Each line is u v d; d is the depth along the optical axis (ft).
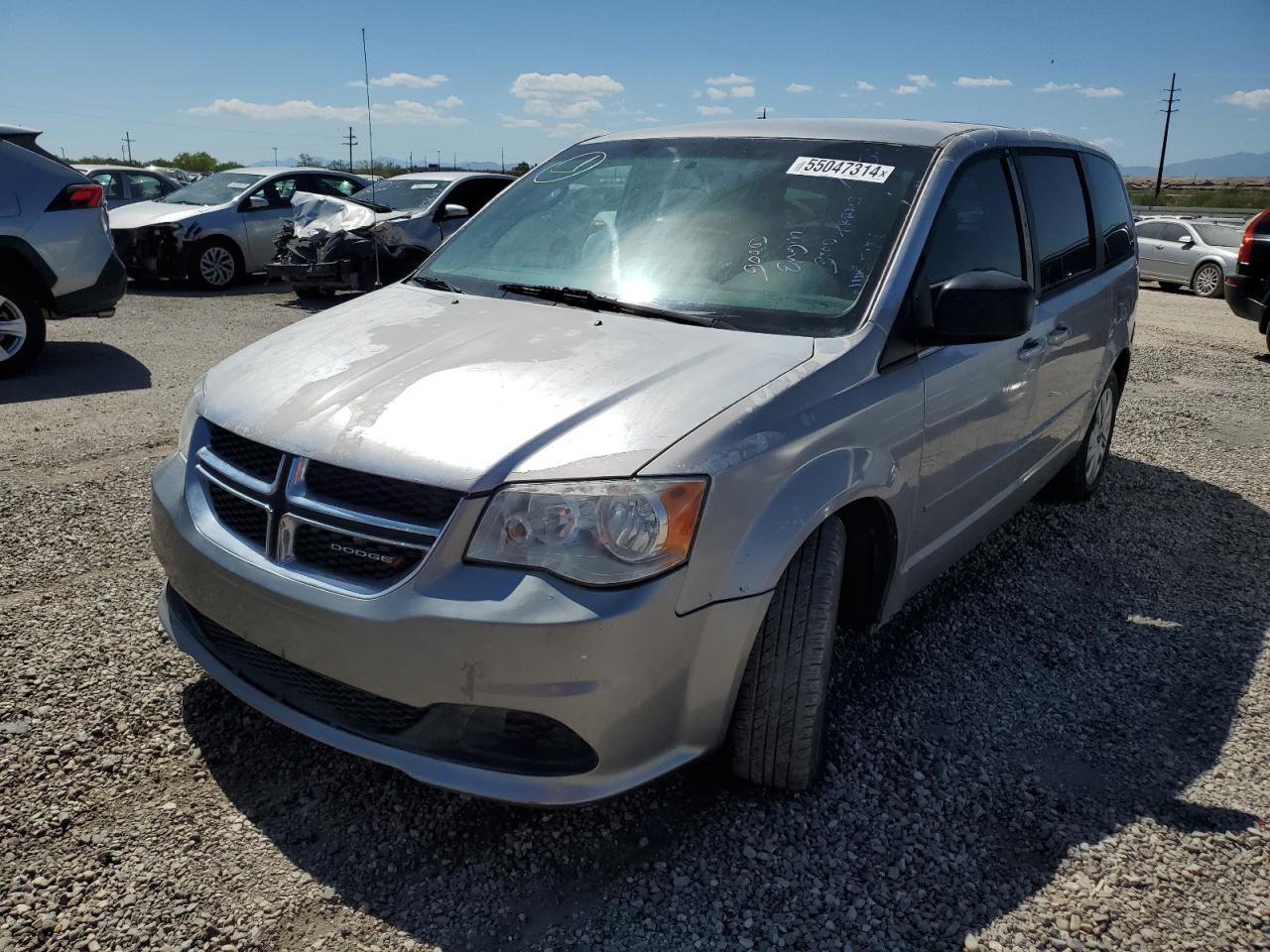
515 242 11.74
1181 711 10.84
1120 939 7.40
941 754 9.70
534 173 13.12
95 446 18.07
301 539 7.76
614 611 7.04
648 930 7.27
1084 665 11.78
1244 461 21.29
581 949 7.07
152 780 8.58
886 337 9.27
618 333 9.14
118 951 6.78
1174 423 24.44
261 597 7.79
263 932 7.04
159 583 12.41
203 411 8.96
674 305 9.77
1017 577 14.33
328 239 36.81
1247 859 8.36
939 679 11.23
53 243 23.35
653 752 7.64
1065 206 14.16
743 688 8.34
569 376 8.19
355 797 8.54
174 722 9.43
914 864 8.11
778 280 9.82
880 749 9.70
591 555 7.07
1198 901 7.82
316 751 9.13
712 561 7.47
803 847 8.22
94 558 13.07
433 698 7.18
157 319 33.99
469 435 7.49
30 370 24.61
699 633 7.52
